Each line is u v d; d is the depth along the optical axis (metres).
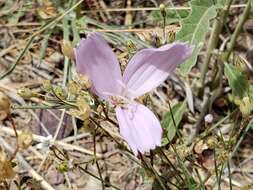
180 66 0.14
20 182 0.16
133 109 0.12
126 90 0.12
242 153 0.17
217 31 0.16
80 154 0.17
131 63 0.12
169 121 0.16
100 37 0.11
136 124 0.12
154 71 0.12
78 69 0.11
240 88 0.15
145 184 0.15
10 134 0.17
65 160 0.13
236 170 0.16
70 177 0.16
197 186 0.14
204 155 0.16
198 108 0.17
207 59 0.17
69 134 0.17
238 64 0.15
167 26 0.17
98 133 0.17
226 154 0.13
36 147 0.17
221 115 0.17
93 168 0.16
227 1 0.16
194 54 0.14
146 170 0.14
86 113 0.11
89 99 0.14
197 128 0.17
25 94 0.13
